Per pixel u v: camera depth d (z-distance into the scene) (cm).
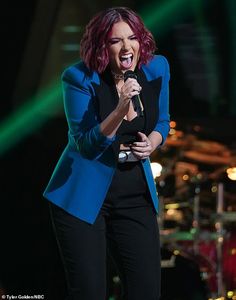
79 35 2272
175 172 1702
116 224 884
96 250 863
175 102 2194
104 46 848
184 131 1817
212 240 1602
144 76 877
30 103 2100
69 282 871
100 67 855
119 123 821
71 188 866
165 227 1697
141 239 879
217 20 2197
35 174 1908
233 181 1681
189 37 2206
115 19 844
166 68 904
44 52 2092
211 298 1546
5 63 2094
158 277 886
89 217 856
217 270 1572
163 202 1680
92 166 863
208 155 1730
